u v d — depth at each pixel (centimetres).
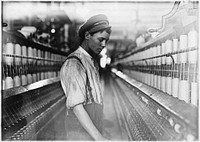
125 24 813
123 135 329
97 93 192
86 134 192
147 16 696
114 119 467
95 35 202
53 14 517
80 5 451
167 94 250
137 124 293
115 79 936
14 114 243
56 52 563
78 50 201
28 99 293
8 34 278
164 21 296
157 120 236
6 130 210
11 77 285
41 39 461
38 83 355
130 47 1004
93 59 204
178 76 239
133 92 436
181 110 163
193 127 136
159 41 377
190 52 210
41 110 303
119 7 575
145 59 459
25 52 337
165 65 286
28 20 411
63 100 412
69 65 186
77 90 176
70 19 602
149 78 389
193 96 197
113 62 1456
